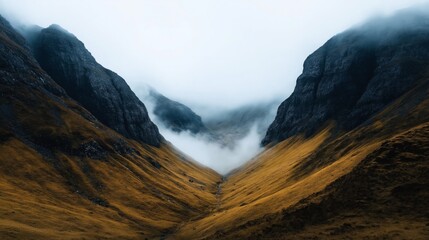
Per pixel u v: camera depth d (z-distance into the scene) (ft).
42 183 506.89
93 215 455.63
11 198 412.77
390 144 295.89
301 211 276.00
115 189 579.89
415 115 511.40
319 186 336.29
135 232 429.38
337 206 261.24
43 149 609.42
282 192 399.65
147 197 583.99
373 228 219.00
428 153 271.08
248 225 310.86
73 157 625.41
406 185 247.50
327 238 225.35
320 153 582.35
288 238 246.47
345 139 577.02
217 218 437.58
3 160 522.06
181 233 431.02
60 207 447.42
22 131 627.05
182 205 604.90
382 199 245.24
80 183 553.23
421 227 204.85
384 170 269.23
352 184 271.69
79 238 347.97
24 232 315.58
